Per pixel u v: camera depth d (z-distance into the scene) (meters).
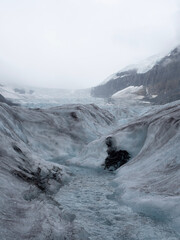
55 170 18.73
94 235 9.24
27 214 9.33
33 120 34.75
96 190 16.06
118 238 9.19
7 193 10.69
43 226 8.19
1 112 26.70
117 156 23.31
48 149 30.45
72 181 18.66
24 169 15.51
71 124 38.81
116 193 15.11
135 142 23.77
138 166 18.77
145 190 13.34
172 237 9.15
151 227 10.02
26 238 7.45
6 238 7.08
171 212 10.59
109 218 11.08
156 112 26.11
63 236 7.97
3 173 12.77
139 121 26.03
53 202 12.44
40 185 14.50
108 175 21.03
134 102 187.38
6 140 18.08
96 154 24.89
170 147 17.52
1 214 8.50
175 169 14.83
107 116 53.94
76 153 31.47
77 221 10.45
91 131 38.97
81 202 13.33
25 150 19.81
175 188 12.46
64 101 153.62
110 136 25.45
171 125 19.88
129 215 11.38
